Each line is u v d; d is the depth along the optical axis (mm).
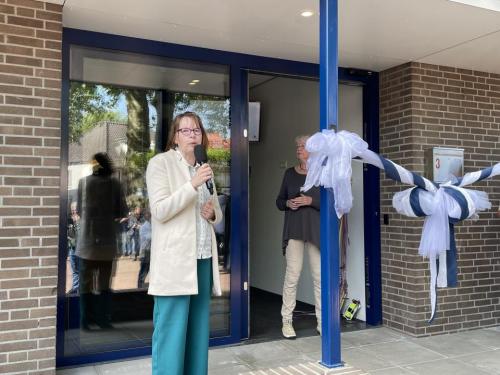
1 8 3193
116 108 3836
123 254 3803
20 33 3232
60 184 3586
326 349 2459
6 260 3137
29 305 3184
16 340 3145
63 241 3598
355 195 5086
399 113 4703
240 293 4242
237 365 3691
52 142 3291
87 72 3744
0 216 3133
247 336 4320
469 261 4730
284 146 6000
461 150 4727
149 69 3971
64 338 3596
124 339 3793
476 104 4895
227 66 4273
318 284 4492
